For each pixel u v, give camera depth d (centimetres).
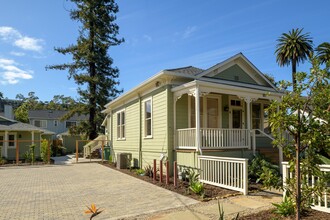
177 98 1133
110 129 2047
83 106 2762
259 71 1431
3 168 1612
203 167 917
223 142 1078
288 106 363
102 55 2884
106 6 2973
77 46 2825
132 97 1573
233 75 1359
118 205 665
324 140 340
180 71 1246
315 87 348
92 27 2847
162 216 561
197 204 656
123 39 3025
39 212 611
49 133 3025
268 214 552
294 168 379
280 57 2711
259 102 1455
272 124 366
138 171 1242
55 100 6762
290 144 380
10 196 788
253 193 755
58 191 859
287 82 376
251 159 1101
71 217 568
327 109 341
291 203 521
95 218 557
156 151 1236
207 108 1273
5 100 6744
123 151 1711
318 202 549
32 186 958
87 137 2797
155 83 1257
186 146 1062
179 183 930
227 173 807
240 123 1371
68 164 1830
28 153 2120
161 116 1196
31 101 7269
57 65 2805
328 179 365
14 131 2323
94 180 1080
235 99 1371
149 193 799
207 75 1252
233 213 568
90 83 2794
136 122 1498
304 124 347
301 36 2603
